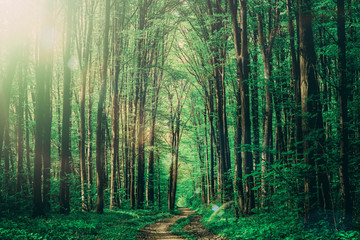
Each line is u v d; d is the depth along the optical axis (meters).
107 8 21.23
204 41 21.98
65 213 17.88
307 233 8.81
